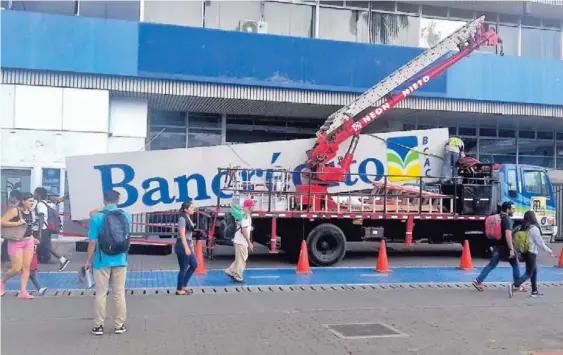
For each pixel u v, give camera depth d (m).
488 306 8.57
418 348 6.23
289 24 20.23
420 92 19.12
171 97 17.77
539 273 12.36
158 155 13.02
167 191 13.02
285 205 12.78
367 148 14.59
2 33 16.02
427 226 13.93
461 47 14.54
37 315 7.41
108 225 6.45
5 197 16.17
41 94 16.42
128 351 5.91
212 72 17.42
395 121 22.08
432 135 15.05
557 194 19.41
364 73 18.62
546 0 21.42
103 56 16.62
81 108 16.67
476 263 13.57
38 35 16.25
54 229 12.02
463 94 19.59
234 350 6.02
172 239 15.30
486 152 23.33
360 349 6.15
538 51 22.86
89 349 5.95
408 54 18.94
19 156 16.30
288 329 6.95
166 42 17.05
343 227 13.14
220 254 13.97
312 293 9.34
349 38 20.86
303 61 18.17
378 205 13.40
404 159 14.84
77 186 12.73
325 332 6.83
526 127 23.70
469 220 13.98
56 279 10.14
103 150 16.86
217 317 7.51
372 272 11.80
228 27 19.45
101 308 6.53
